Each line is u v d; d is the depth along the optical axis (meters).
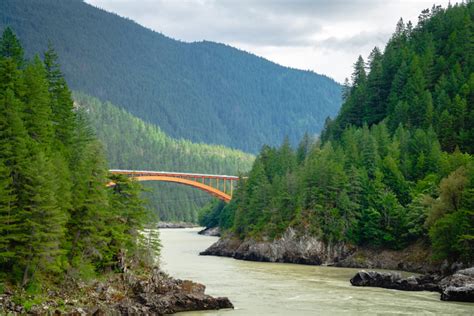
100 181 59.81
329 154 122.88
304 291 70.75
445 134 120.25
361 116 157.25
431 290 71.25
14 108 53.69
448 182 86.81
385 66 163.88
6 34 76.06
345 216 110.44
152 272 65.00
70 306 49.16
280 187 121.56
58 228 50.72
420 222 99.44
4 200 48.00
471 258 80.12
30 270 50.94
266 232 117.75
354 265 103.94
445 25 171.88
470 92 129.38
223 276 85.44
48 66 76.62
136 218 67.00
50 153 59.91
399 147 121.62
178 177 199.75
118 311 51.25
